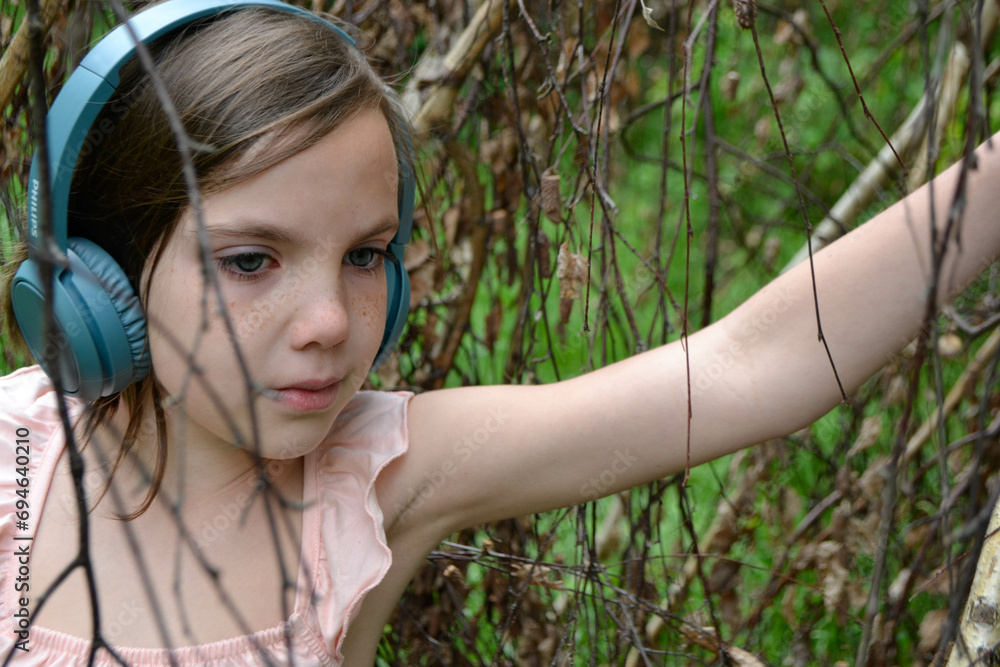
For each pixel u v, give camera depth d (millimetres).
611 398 956
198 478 958
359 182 831
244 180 794
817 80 2957
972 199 840
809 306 906
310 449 882
